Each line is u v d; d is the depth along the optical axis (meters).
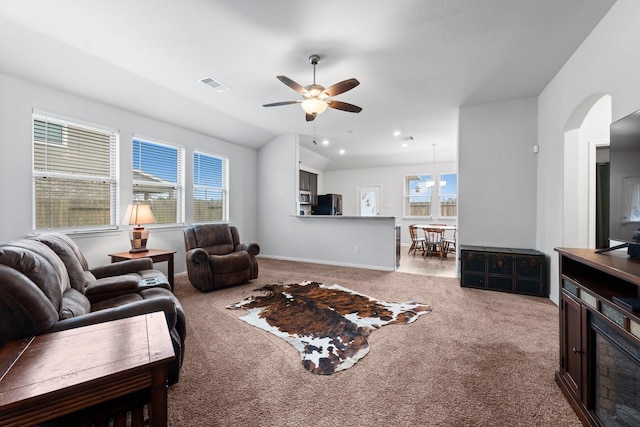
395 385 1.69
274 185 6.03
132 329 1.28
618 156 1.52
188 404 1.53
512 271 3.51
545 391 1.62
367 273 4.62
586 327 1.38
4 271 1.24
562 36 2.40
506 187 3.91
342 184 9.27
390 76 3.16
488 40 2.47
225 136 5.28
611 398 1.23
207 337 2.33
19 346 1.11
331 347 2.16
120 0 2.00
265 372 1.83
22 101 2.88
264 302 3.18
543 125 3.52
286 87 3.48
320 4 2.03
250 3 2.02
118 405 1.07
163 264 4.33
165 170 4.41
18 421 0.82
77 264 2.18
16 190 2.85
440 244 6.32
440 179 8.10
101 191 3.61
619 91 1.98
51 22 2.26
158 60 2.84
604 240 1.86
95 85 3.23
